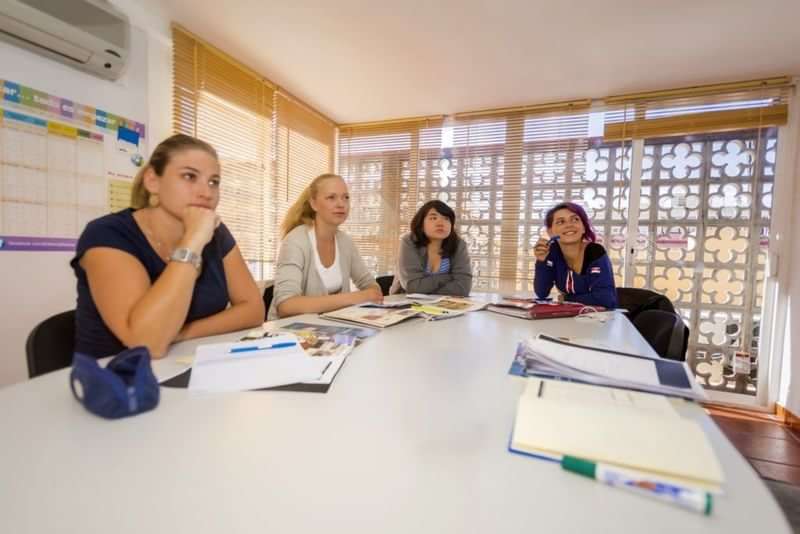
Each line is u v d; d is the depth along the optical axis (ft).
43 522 1.06
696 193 9.27
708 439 1.49
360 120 11.76
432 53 7.70
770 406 8.57
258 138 9.07
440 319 4.19
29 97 5.26
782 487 5.62
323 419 1.70
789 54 7.29
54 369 2.85
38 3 4.86
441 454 1.43
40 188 5.41
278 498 1.18
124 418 1.67
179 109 7.18
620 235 9.74
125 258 2.90
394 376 2.29
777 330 8.49
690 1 5.89
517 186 10.46
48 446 1.43
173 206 3.32
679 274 9.44
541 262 7.00
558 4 6.08
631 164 9.57
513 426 1.64
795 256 8.18
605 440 1.39
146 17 6.58
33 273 5.39
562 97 9.57
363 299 5.06
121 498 1.16
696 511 1.12
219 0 6.34
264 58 8.13
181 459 1.37
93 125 5.98
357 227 12.09
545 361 2.42
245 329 3.52
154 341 2.53
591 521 1.09
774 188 8.54
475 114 10.70
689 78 8.38
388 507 1.15
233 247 3.96
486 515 1.12
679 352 3.92
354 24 6.83
